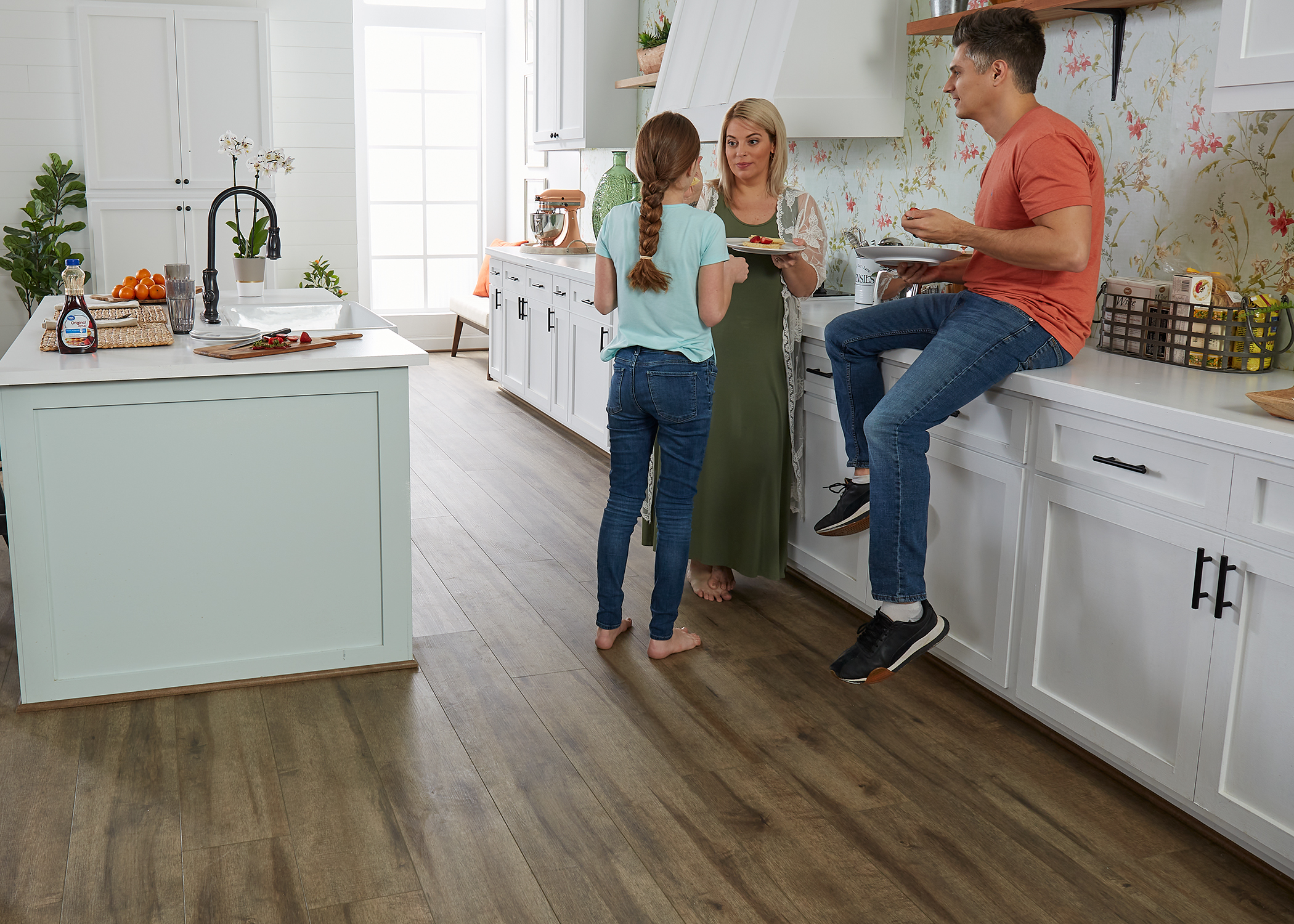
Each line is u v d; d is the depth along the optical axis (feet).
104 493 8.09
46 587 8.11
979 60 7.82
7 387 7.72
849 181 12.97
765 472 10.39
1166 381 7.53
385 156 24.58
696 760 7.81
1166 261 8.86
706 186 10.18
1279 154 7.90
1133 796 7.47
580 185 21.30
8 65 19.79
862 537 9.98
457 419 18.79
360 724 8.19
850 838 6.90
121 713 8.24
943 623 8.11
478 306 22.43
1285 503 6.11
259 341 8.73
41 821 6.85
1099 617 7.51
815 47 11.30
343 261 22.84
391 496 8.83
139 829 6.79
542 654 9.51
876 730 8.30
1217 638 6.59
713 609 10.66
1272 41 6.71
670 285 8.39
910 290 10.53
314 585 8.79
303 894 6.23
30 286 19.98
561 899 6.24
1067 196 7.35
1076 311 7.92
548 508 13.93
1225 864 6.73
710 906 6.21
